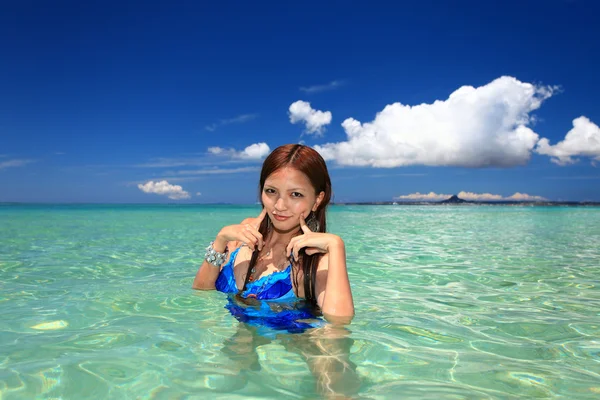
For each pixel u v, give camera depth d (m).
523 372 1.74
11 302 2.89
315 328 2.24
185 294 3.06
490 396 1.50
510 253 6.41
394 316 2.65
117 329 2.23
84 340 2.05
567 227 14.27
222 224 13.87
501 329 2.40
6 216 19.89
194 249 6.48
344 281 2.32
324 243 2.36
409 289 3.63
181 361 1.77
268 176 2.40
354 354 1.89
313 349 1.94
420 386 1.57
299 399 1.43
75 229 11.02
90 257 5.48
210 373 1.65
